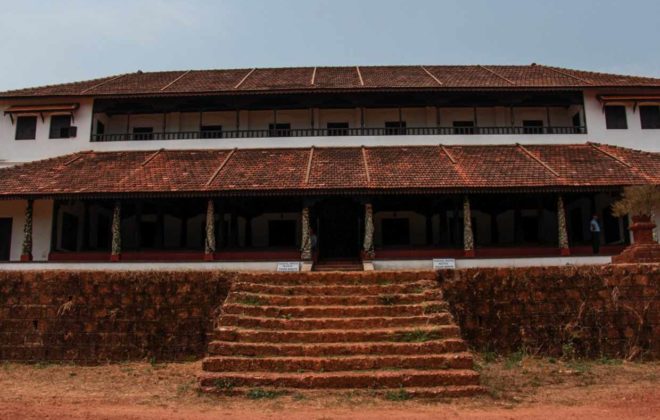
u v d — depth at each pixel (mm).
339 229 25328
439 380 9500
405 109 27969
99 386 10430
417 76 29156
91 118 26391
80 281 13266
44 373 11742
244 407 8641
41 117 26422
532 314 12797
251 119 27875
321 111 27828
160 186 21391
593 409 8516
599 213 24875
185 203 23953
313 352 10328
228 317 11344
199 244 26734
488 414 8211
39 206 23734
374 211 26344
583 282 12852
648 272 12742
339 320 11352
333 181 21234
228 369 9977
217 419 7961
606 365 11812
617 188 20969
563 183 20938
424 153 24516
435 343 10406
